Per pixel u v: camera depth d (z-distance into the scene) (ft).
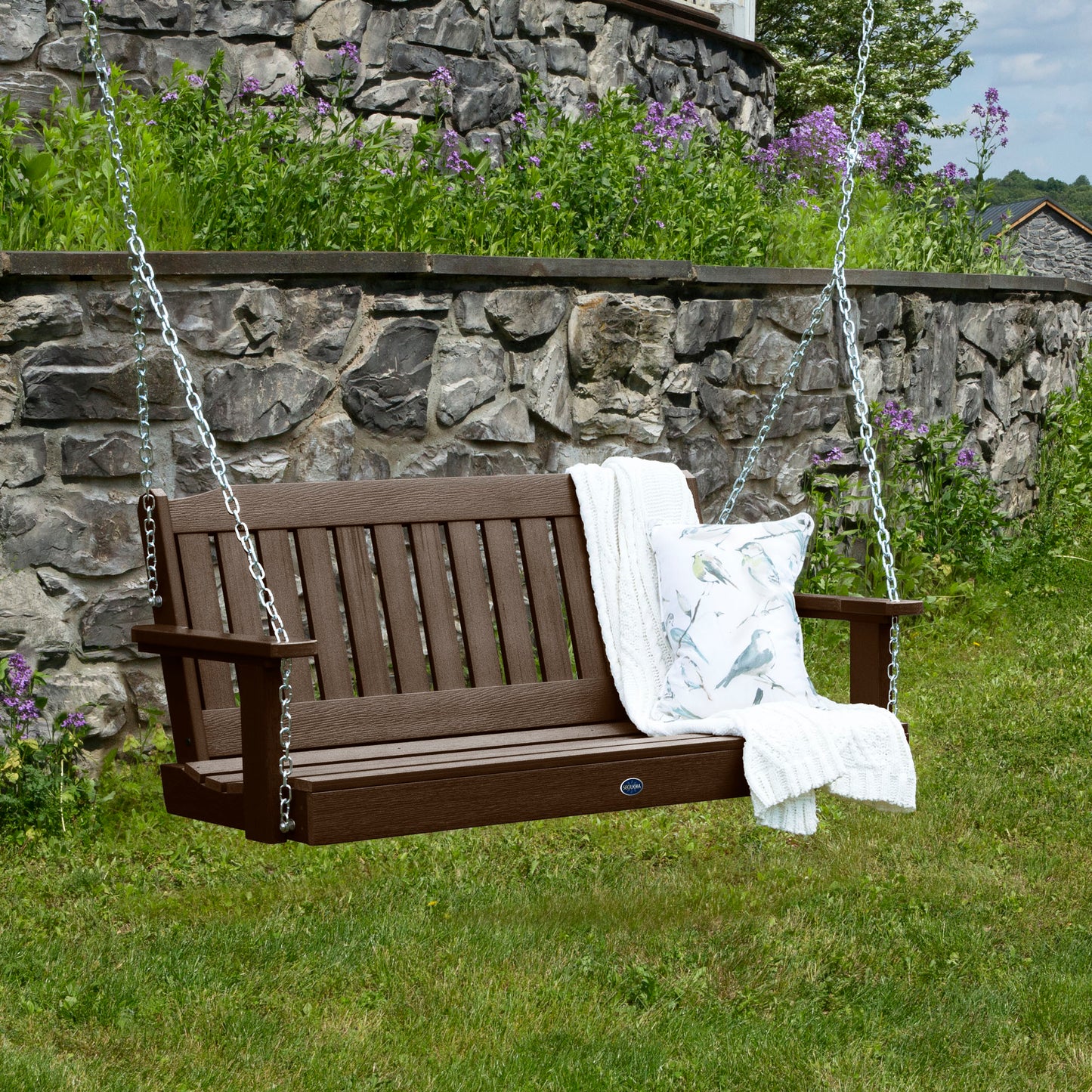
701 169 23.34
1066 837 14.08
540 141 21.03
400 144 22.72
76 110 17.03
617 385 18.28
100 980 10.38
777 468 20.98
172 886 12.45
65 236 15.16
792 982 10.85
